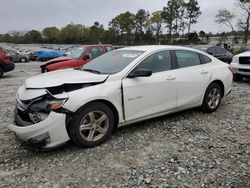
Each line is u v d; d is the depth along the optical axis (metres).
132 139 4.79
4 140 4.80
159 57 5.37
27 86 4.38
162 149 4.40
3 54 13.63
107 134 4.60
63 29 112.75
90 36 100.44
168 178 3.56
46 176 3.64
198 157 4.12
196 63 6.06
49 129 4.00
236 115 6.23
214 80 6.24
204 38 76.94
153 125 5.48
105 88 4.50
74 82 4.33
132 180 3.52
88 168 3.83
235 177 3.57
